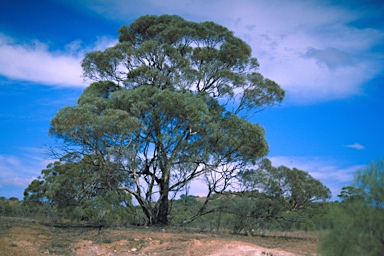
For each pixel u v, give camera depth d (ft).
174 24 83.61
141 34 87.30
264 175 73.15
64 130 66.39
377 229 28.35
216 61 81.41
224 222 75.97
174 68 78.84
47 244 51.11
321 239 30.83
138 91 71.92
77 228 66.08
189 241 51.26
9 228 58.80
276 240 58.59
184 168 74.28
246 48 84.02
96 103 74.43
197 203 85.92
